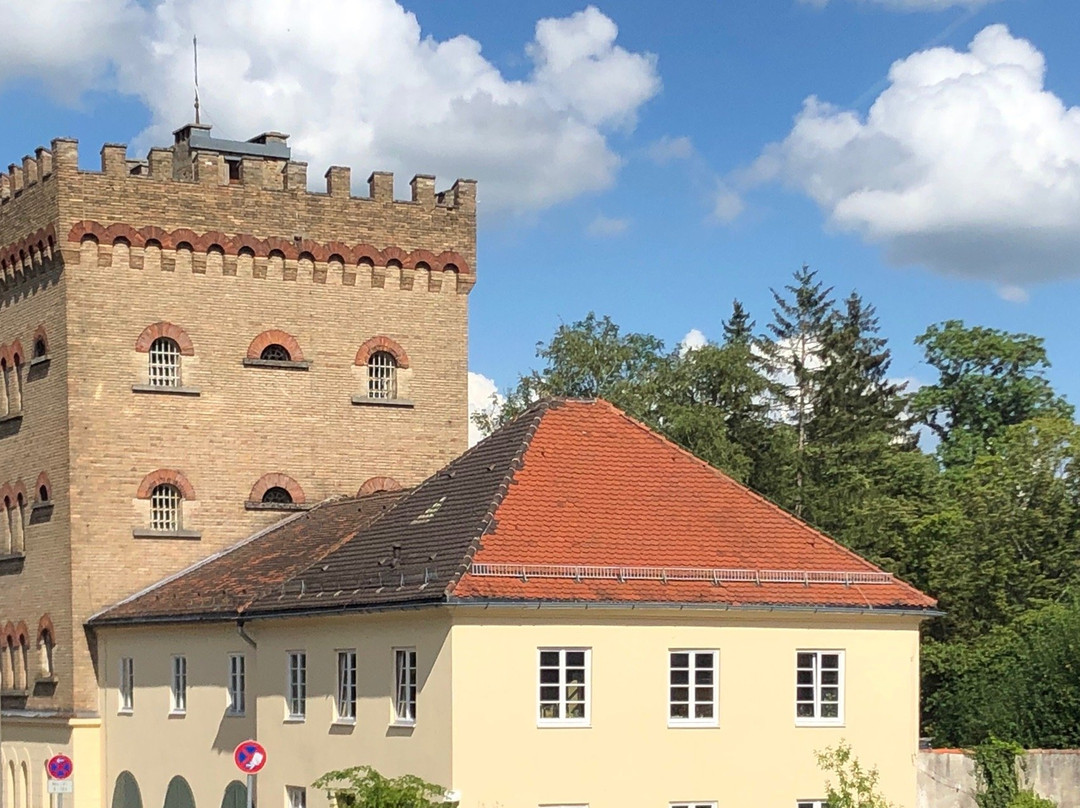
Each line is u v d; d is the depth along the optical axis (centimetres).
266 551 5819
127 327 6250
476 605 4178
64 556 6188
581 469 4719
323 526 5800
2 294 6681
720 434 8550
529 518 4491
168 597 5825
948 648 6719
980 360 10194
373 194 6644
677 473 4812
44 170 6294
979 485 7906
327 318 6550
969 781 4872
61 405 6219
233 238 6400
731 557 4597
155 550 6244
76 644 6128
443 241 6744
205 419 6341
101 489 6188
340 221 6575
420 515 4784
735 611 4481
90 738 6103
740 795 4484
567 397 4994
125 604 6081
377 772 4250
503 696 4238
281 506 6412
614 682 4362
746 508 4788
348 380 6562
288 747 4903
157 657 5741
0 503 6688
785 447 9075
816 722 4603
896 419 10481
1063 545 7738
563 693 4316
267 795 5006
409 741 4359
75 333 6175
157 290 6297
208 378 6353
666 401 8912
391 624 4459
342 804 4188
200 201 6362
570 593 4300
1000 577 7400
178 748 5584
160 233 6294
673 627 4444
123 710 5962
